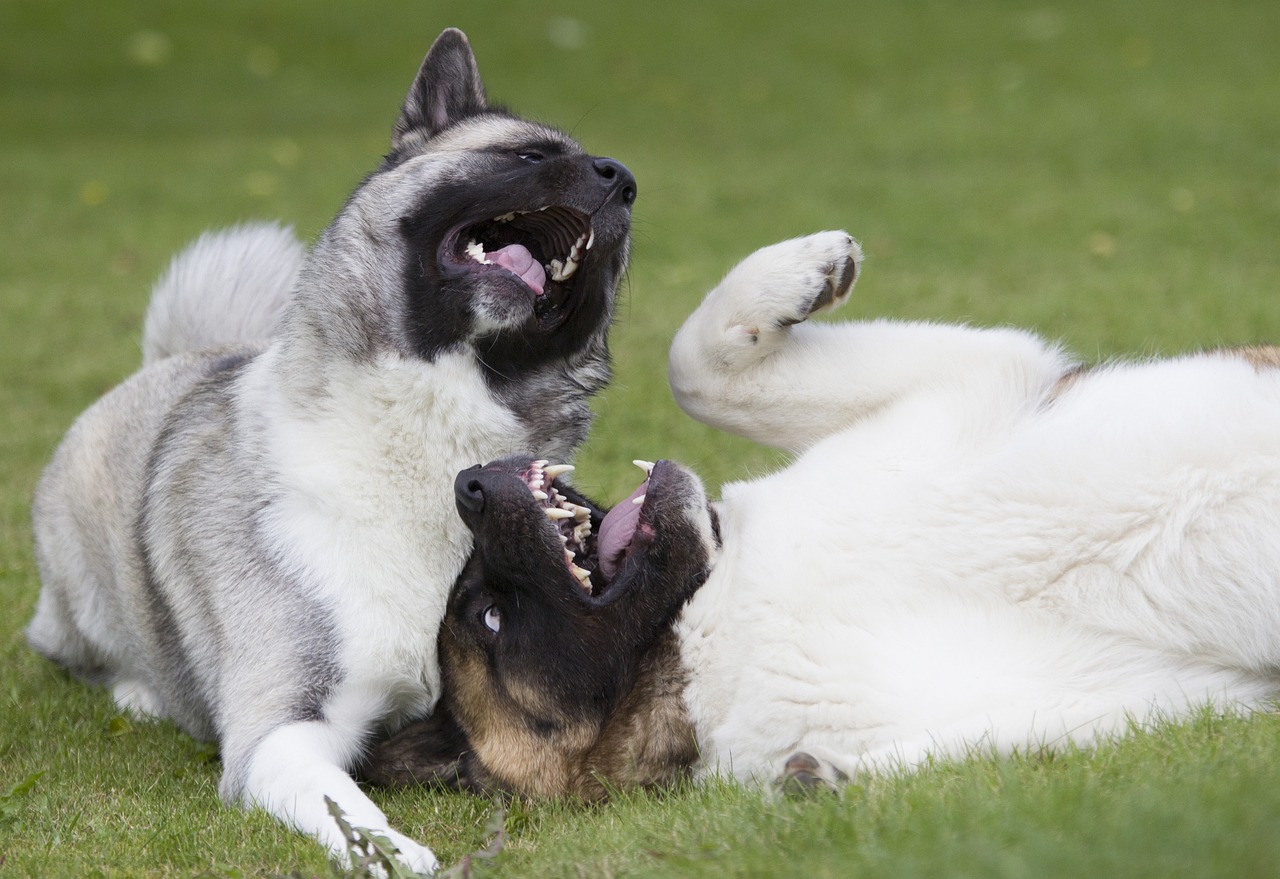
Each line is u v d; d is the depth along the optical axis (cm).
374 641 898
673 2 5738
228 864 762
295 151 3816
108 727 1060
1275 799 607
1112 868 563
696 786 851
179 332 1352
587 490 1383
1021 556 829
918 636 823
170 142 4044
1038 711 789
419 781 919
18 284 2619
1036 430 870
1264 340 1689
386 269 952
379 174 1009
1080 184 2969
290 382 959
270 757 846
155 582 1020
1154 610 813
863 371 951
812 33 5144
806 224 2788
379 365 928
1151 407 849
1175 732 743
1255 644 809
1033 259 2398
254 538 930
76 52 5147
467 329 929
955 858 589
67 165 3725
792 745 831
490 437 948
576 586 876
